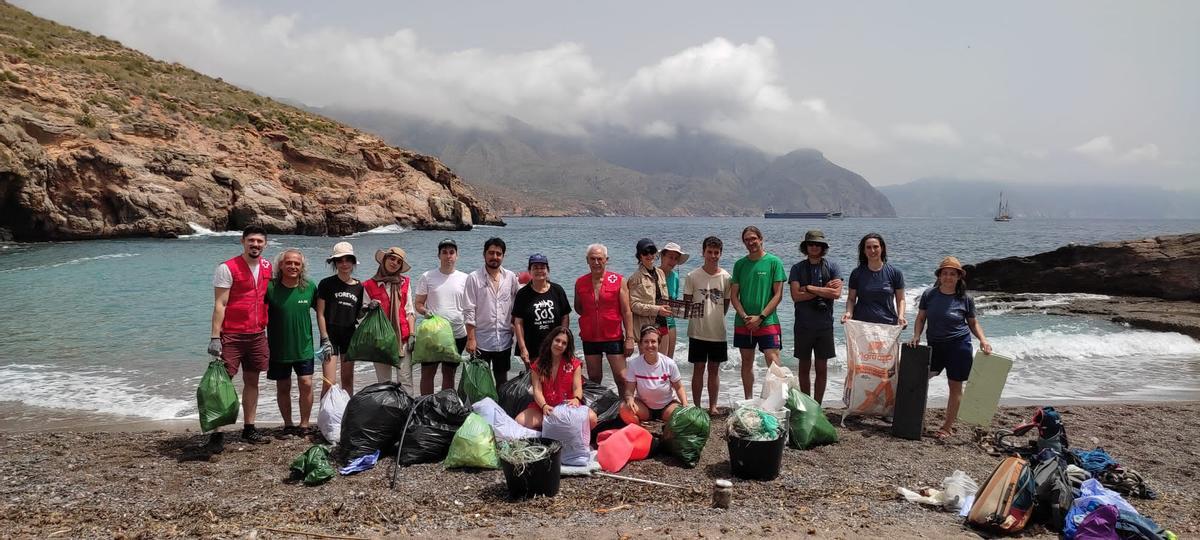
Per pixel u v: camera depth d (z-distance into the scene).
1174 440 6.55
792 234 74.50
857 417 7.13
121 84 54.22
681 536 4.24
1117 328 14.20
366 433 5.66
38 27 65.75
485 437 5.54
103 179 42.66
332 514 4.57
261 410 7.82
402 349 6.75
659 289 7.08
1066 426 7.00
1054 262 20.27
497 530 4.32
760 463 5.30
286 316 6.25
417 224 62.06
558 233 69.50
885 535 4.32
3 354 10.81
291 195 52.34
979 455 6.01
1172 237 18.89
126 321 13.66
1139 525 4.16
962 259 36.78
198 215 46.31
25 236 40.34
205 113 57.31
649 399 6.47
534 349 6.65
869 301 7.01
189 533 4.25
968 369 6.45
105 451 5.98
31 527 4.32
